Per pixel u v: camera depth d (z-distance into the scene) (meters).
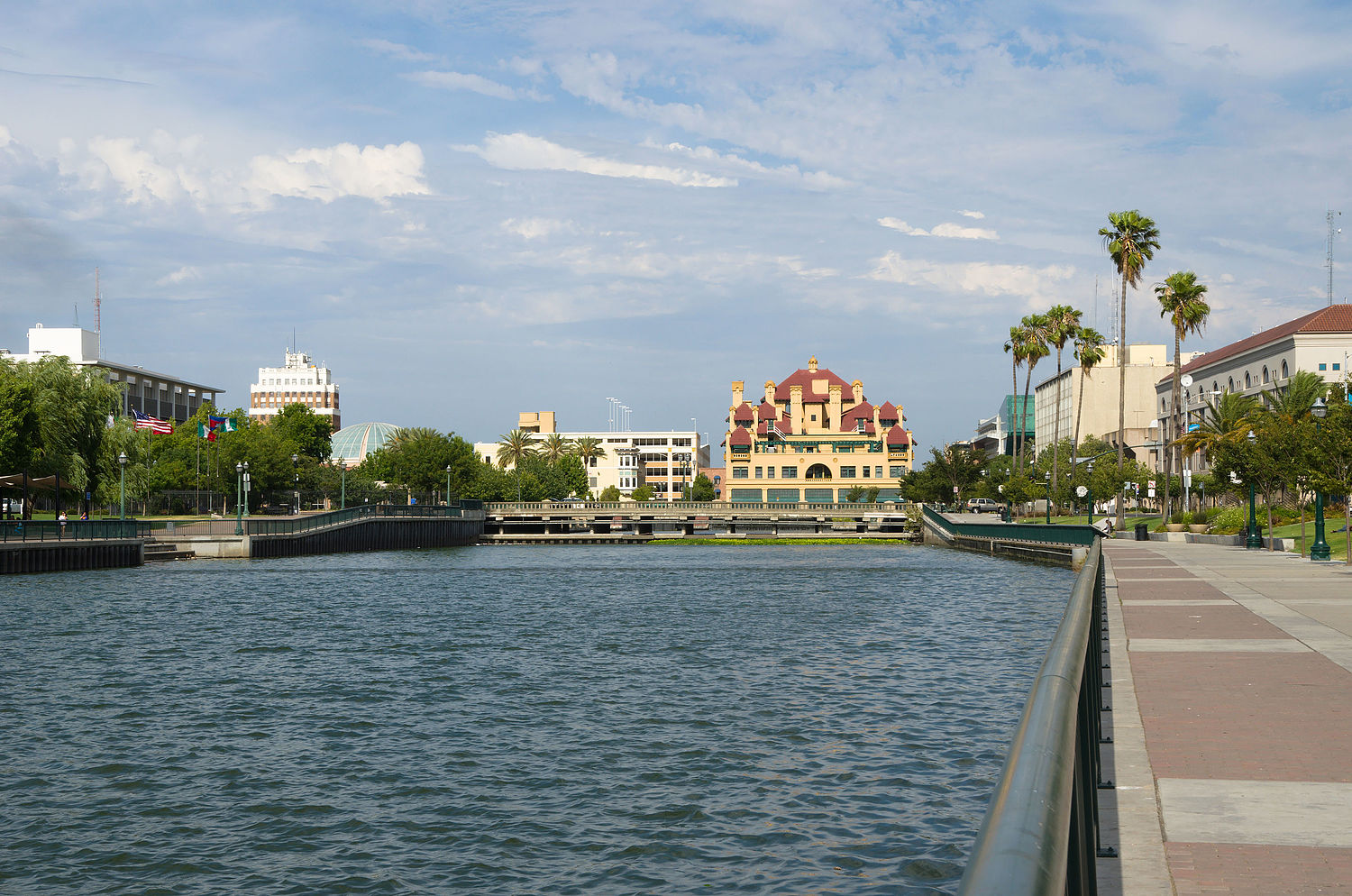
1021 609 53.16
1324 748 12.77
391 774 22.17
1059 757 4.45
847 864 16.95
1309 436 56.12
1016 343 131.62
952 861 17.05
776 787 20.98
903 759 22.91
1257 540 66.31
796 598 61.50
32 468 84.31
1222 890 8.20
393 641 42.47
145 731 26.22
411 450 169.50
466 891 16.19
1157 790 11.09
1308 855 8.98
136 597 60.94
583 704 29.14
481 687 31.89
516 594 64.94
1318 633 23.14
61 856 17.72
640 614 52.84
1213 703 15.55
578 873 16.78
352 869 17.09
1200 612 27.73
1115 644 21.94
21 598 59.62
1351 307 125.75
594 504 157.25
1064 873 3.48
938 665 35.16
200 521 99.44
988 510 194.25
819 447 194.88
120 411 104.25
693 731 25.69
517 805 20.09
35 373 86.81
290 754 23.94
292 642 42.19
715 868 16.91
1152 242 101.38
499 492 183.12
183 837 18.64
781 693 30.38
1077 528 77.56
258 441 150.12
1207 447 84.50
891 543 143.88
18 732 26.14
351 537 112.62
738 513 152.25
